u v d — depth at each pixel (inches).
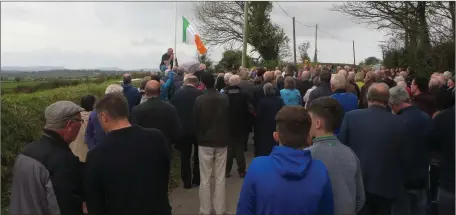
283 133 95.3
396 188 138.5
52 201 101.8
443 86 248.2
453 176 141.6
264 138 286.4
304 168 91.7
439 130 144.1
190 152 261.6
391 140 137.4
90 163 107.8
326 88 267.9
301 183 90.8
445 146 142.9
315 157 114.6
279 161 92.7
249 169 95.4
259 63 1446.9
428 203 166.6
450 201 142.4
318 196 90.1
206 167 217.0
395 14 765.3
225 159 221.0
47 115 109.6
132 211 108.3
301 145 95.7
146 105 211.3
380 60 1088.8
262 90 341.7
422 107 202.7
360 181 116.8
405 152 141.6
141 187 109.1
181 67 368.8
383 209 141.6
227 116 218.5
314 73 408.5
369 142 138.3
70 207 106.4
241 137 294.2
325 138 117.7
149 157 111.1
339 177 112.1
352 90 270.2
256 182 92.3
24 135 223.0
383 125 139.1
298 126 94.7
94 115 188.5
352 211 111.6
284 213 89.6
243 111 290.4
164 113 211.3
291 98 303.6
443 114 144.6
